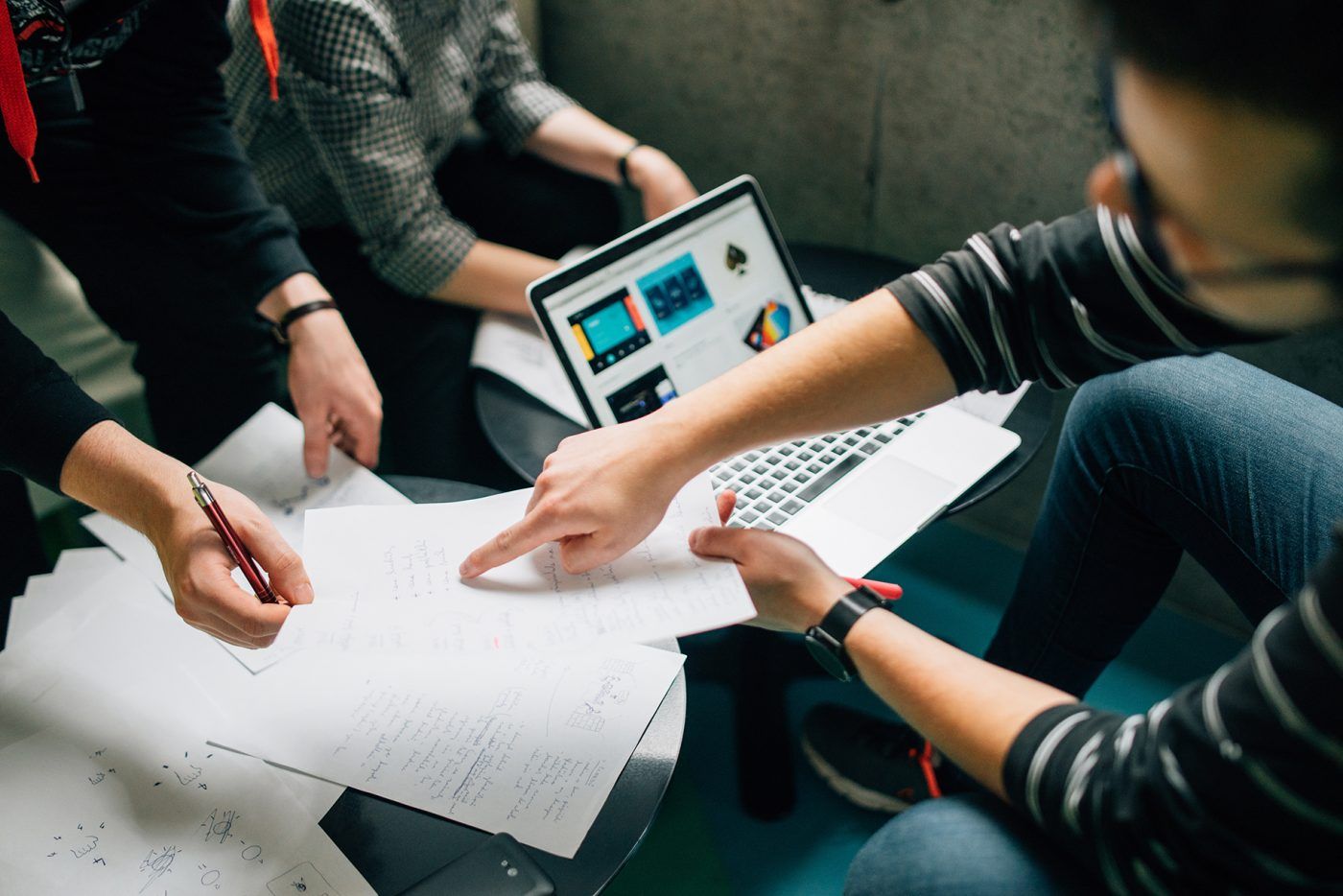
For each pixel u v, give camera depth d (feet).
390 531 2.46
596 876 2.06
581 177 5.10
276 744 2.28
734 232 3.82
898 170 5.10
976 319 2.49
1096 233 2.33
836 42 4.95
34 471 2.56
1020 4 4.28
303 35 3.94
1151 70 1.18
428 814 2.17
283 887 2.01
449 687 2.43
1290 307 1.37
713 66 5.50
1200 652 4.88
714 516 2.54
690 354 3.65
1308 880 1.51
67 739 2.27
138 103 3.37
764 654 4.15
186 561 2.30
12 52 2.59
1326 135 1.08
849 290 4.36
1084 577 3.31
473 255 4.37
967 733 2.04
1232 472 2.76
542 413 3.73
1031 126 4.52
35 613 2.57
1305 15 1.02
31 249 4.56
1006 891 2.11
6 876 2.00
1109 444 3.05
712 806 4.17
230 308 4.27
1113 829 1.73
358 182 4.21
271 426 3.25
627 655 2.53
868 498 3.15
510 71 5.00
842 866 3.93
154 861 2.04
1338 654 1.41
